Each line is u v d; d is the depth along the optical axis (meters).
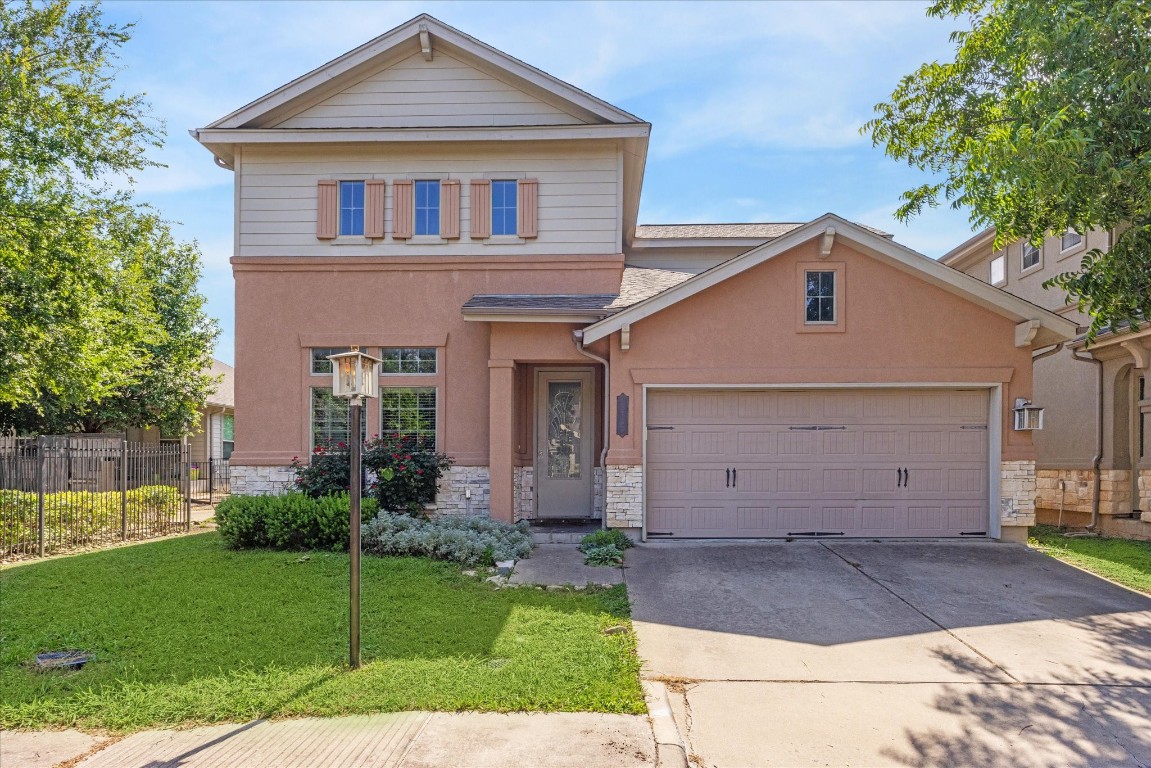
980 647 5.88
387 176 11.73
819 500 10.20
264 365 11.55
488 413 11.48
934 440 10.19
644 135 11.39
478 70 11.92
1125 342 11.30
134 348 15.59
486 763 3.85
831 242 9.77
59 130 11.76
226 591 7.08
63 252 11.62
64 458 11.13
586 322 10.50
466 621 6.19
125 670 5.13
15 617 6.37
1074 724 4.52
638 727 4.30
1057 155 6.79
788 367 10.08
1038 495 14.02
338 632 5.91
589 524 11.58
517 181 11.70
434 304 11.59
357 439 5.23
